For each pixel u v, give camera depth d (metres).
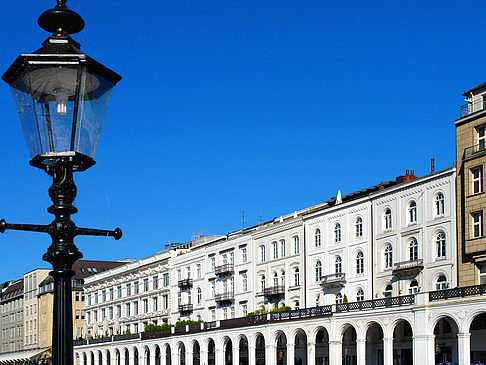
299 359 60.66
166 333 75.50
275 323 58.06
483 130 47.09
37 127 7.12
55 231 7.50
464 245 46.91
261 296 68.56
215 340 65.94
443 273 48.69
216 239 89.12
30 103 7.12
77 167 7.61
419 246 51.12
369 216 56.41
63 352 7.30
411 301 45.75
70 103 7.15
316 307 54.56
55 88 7.09
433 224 50.00
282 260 66.06
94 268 125.50
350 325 51.41
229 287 74.44
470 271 46.22
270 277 67.62
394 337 51.50
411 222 52.34
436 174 49.84
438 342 47.72
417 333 44.50
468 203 46.69
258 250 70.12
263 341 66.06
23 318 129.62
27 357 112.12
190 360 70.31
